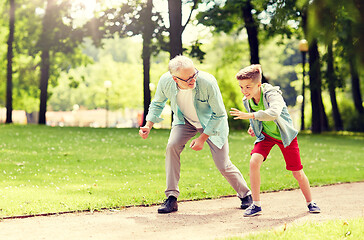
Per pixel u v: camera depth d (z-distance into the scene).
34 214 4.64
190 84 4.48
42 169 8.16
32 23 25.33
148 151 11.38
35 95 31.06
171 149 4.95
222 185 6.98
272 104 4.41
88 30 20.97
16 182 6.76
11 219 4.46
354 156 12.37
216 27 19.52
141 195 5.92
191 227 4.13
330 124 32.53
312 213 4.77
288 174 8.42
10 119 21.69
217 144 4.93
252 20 19.89
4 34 26.31
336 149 14.03
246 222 4.34
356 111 27.69
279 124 4.54
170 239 3.64
